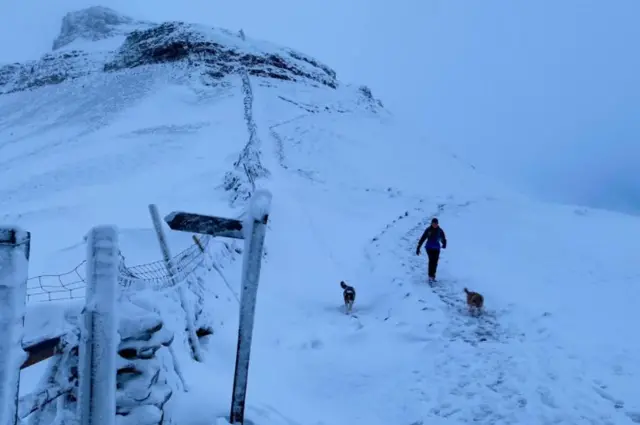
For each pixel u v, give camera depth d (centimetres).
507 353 790
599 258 1305
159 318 404
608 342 788
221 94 5475
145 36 7606
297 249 1532
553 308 960
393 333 915
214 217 438
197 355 675
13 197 2616
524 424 598
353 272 1420
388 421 634
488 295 1080
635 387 650
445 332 898
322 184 2780
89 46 9831
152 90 5716
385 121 5762
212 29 7506
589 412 607
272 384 704
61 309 365
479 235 1659
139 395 379
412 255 1462
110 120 4659
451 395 680
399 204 2391
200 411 501
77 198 2306
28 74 8188
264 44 7700
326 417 633
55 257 1159
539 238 1571
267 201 441
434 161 4241
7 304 233
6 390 229
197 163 3055
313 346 879
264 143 3678
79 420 305
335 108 5828
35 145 4166
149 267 1008
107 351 306
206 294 891
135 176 2834
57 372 317
